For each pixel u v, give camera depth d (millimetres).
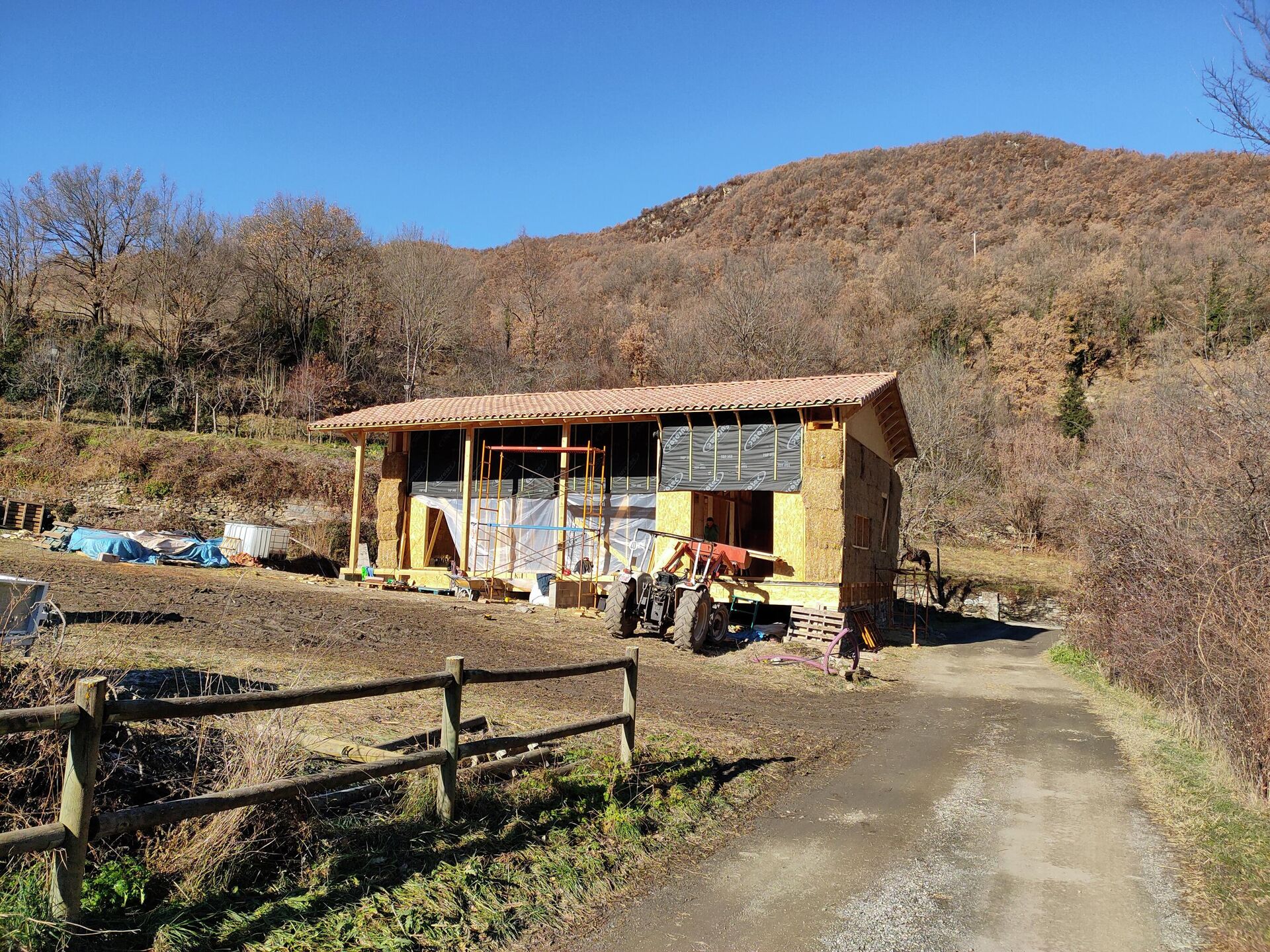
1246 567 7797
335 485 31844
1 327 39500
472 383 48125
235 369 43969
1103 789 7238
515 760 5547
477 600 20609
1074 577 17359
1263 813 6250
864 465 21344
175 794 4277
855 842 5613
